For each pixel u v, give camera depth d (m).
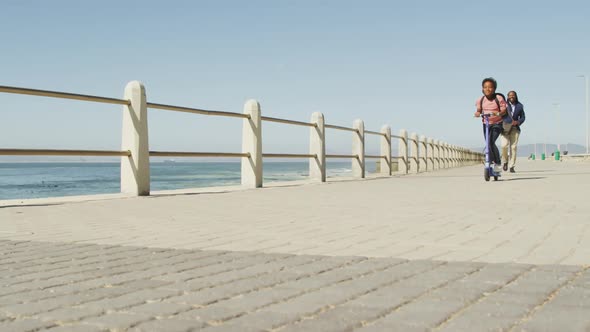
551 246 3.35
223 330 1.77
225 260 3.02
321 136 11.91
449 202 6.38
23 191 35.25
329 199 7.09
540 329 1.72
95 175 84.44
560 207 5.61
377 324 1.81
